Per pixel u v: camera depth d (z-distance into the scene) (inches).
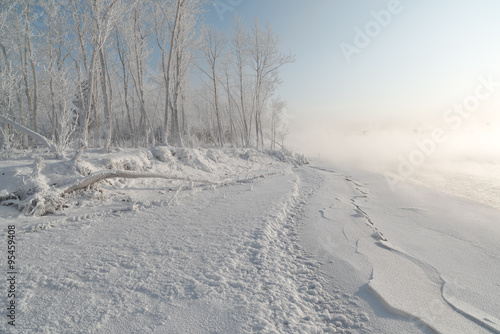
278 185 437.4
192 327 106.2
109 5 353.7
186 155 538.6
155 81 881.5
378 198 376.5
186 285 135.7
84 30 504.4
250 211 273.7
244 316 113.2
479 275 158.9
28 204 245.4
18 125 359.9
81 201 291.6
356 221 266.7
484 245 205.0
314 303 134.2
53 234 204.5
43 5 565.0
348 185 475.5
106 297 124.0
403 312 122.4
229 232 213.0
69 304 117.7
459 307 126.0
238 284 139.2
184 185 413.4
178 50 671.1
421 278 155.3
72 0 481.1
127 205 297.1
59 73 494.9
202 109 1353.3
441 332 108.8
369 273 161.3
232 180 470.9
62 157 380.2
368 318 120.7
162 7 641.0
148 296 126.1
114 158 397.4
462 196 382.3
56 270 147.0
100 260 161.0
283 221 263.7
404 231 240.7
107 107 469.4
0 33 531.5
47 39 613.9
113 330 103.2
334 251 195.6
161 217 255.3
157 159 490.9
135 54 692.7
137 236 203.8
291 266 171.9
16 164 328.5
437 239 219.6
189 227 225.5
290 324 112.3
